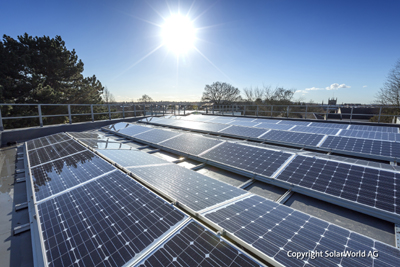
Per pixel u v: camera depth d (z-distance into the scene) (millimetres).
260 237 2125
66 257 1912
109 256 1885
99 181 3500
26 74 22484
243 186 3988
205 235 2076
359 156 5684
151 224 2299
